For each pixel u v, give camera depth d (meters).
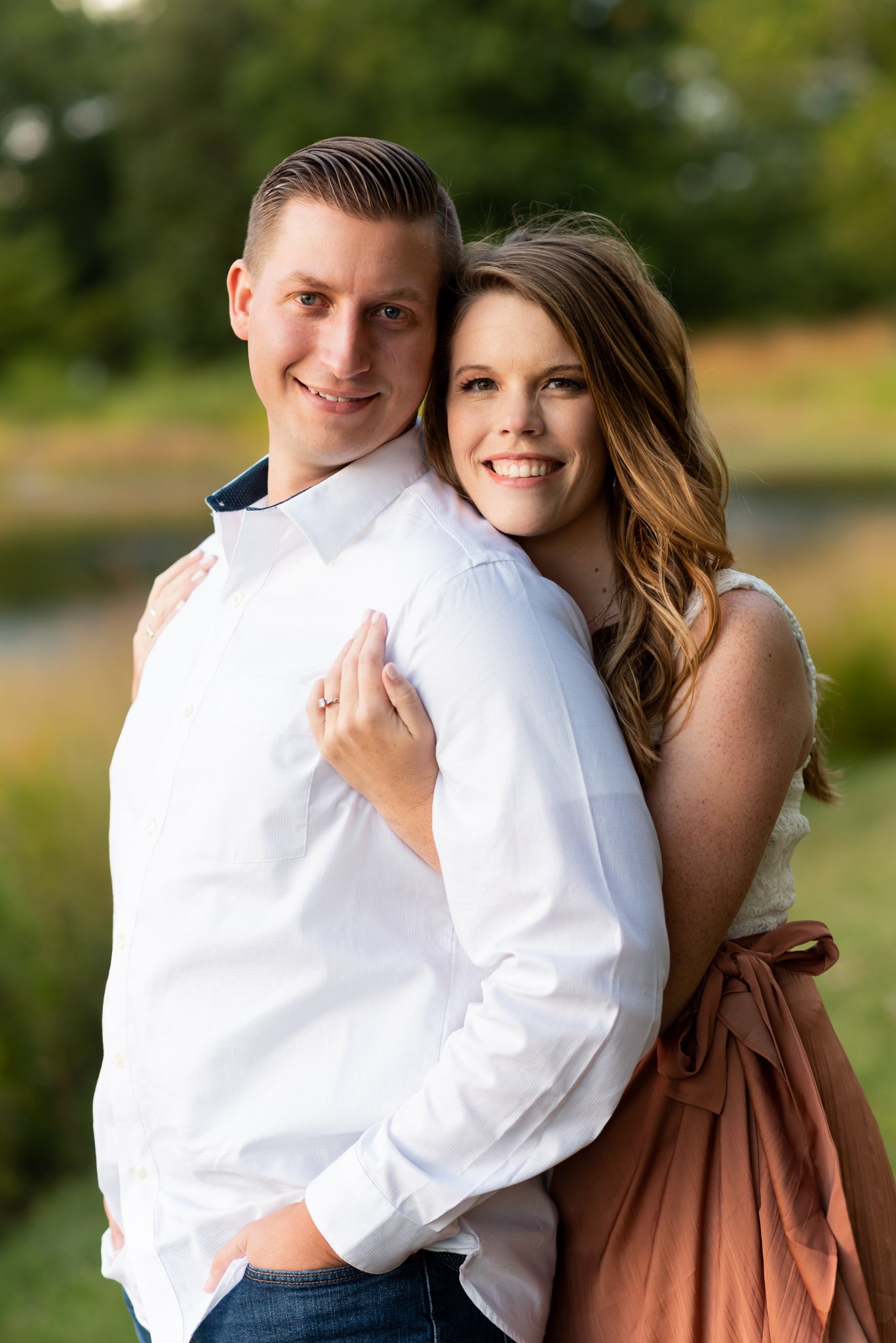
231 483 1.62
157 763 1.40
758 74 18.23
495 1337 1.28
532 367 1.35
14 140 21.55
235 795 1.31
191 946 1.32
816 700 1.42
